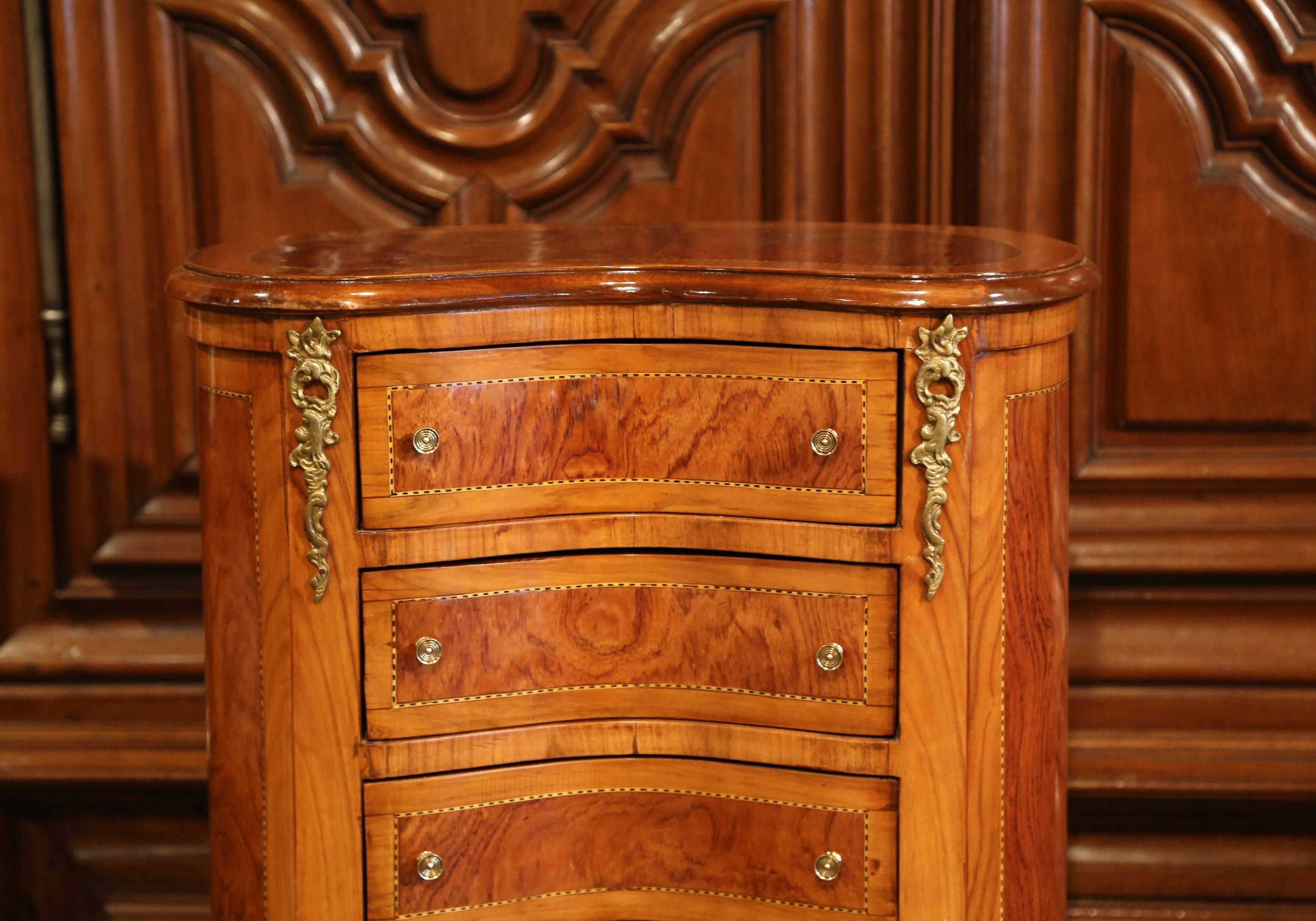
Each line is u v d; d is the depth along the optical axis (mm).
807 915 1427
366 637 1375
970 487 1328
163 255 1979
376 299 1294
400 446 1348
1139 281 1950
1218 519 1986
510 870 1441
